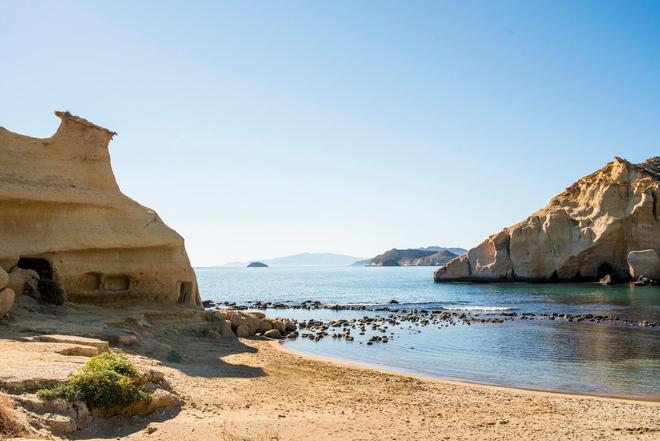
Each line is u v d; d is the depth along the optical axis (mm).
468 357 28016
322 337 35219
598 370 24562
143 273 30375
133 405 13031
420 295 80938
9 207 25875
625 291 70562
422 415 15727
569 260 86688
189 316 30266
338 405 16625
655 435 13781
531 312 51406
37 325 20766
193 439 11656
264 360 24438
